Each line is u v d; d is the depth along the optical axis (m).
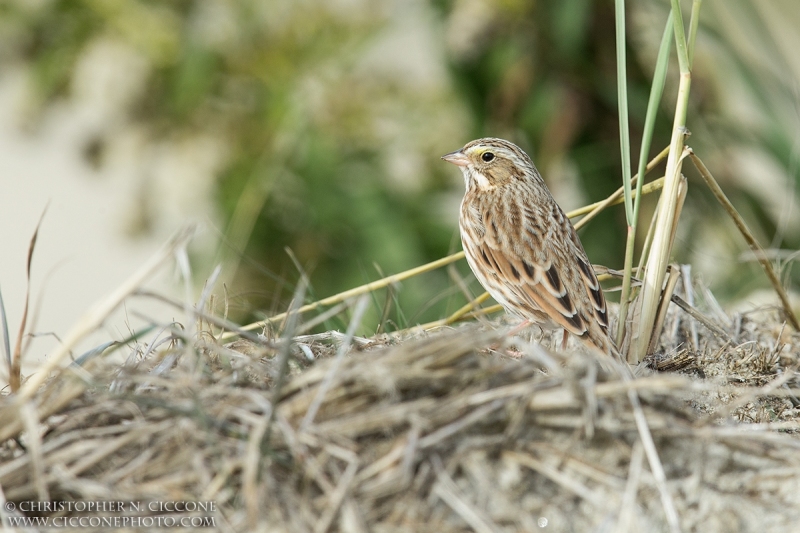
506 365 6.93
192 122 14.45
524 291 10.95
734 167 15.16
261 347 8.13
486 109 14.61
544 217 11.38
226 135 14.46
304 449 6.45
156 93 14.46
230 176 14.20
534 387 6.68
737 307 11.99
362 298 7.40
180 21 14.61
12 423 6.82
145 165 14.45
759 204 15.09
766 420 8.24
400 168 14.72
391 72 14.87
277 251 14.19
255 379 7.60
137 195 14.41
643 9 15.16
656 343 9.59
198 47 14.25
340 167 14.38
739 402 7.43
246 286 13.83
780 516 6.54
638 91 14.89
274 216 14.38
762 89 14.38
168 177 14.28
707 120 15.14
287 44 14.55
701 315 9.89
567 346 10.69
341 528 6.24
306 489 6.37
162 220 14.46
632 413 6.68
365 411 6.71
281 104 14.30
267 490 6.34
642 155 9.29
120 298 6.70
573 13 14.03
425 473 6.43
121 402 7.02
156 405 6.63
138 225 14.43
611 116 14.95
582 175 15.09
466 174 12.35
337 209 14.19
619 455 6.61
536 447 6.59
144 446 6.75
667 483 6.62
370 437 6.59
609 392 6.68
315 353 8.74
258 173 14.03
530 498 6.45
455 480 6.48
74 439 6.84
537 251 11.04
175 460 6.55
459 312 10.64
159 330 8.88
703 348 10.20
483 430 6.65
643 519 6.39
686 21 15.09
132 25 14.43
